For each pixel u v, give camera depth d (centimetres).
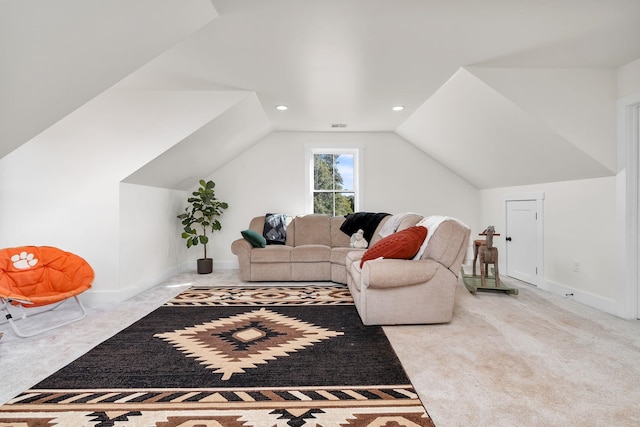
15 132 182
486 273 358
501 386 172
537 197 384
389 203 525
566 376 181
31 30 137
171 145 343
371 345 225
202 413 151
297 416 149
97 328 259
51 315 291
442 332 247
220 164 501
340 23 215
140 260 381
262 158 520
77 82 178
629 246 277
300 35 230
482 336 239
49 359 205
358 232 443
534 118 294
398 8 198
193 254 524
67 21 144
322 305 322
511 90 291
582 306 310
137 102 340
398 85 326
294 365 197
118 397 164
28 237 334
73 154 335
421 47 250
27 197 333
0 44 134
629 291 276
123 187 346
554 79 291
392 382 177
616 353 209
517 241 422
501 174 425
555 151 315
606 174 294
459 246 266
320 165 536
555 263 358
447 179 526
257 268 423
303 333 248
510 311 296
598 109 292
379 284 257
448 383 176
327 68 286
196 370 191
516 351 214
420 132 461
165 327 262
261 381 179
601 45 248
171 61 271
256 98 362
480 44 246
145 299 346
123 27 166
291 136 520
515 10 201
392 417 148
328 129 504
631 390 167
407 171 525
